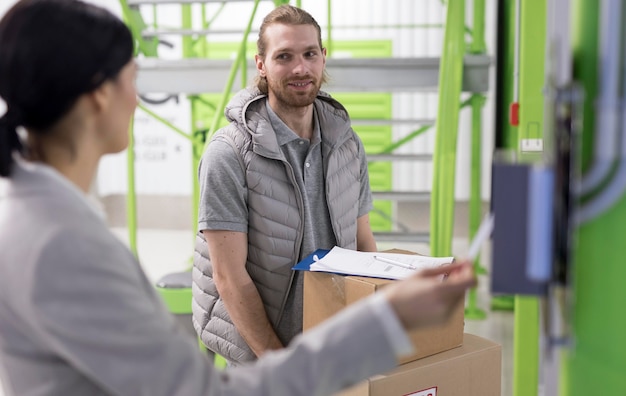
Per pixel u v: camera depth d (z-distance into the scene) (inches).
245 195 68.3
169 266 208.4
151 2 139.3
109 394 32.1
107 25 32.8
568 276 26.0
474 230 169.5
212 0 137.2
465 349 61.8
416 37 214.4
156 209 254.2
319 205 72.4
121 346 29.7
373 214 224.5
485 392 62.9
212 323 72.7
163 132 244.7
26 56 31.0
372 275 58.6
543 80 85.7
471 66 129.9
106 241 31.1
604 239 25.5
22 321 30.7
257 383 31.1
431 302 30.6
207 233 68.4
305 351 31.1
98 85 32.5
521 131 87.4
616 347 25.8
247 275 68.6
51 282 28.9
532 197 25.4
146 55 147.5
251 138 68.6
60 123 32.8
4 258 30.2
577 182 25.6
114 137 35.0
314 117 73.4
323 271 60.5
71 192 31.9
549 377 28.3
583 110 25.7
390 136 217.6
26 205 30.9
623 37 24.5
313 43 69.1
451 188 120.8
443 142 119.5
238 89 132.6
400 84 128.3
